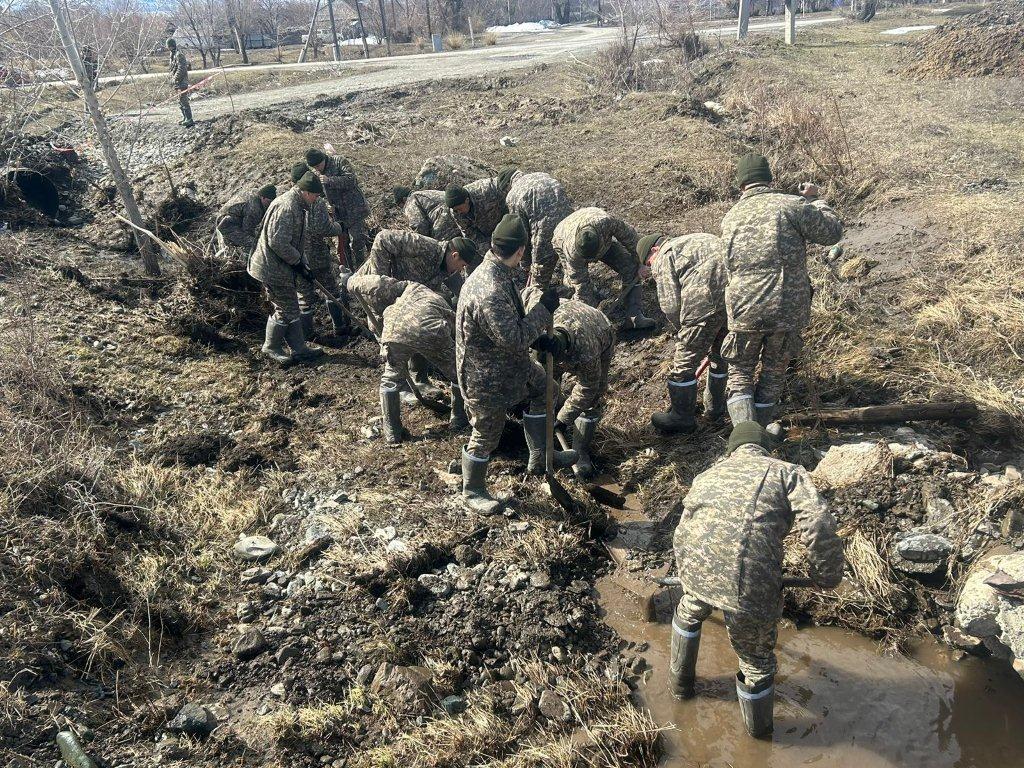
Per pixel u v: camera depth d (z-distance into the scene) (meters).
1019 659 3.65
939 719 3.70
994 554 4.19
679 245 5.16
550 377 4.70
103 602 4.01
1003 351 5.50
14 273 7.93
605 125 13.04
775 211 4.61
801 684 3.91
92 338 6.93
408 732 3.53
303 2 48.81
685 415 5.57
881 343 5.94
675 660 3.73
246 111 15.70
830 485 4.76
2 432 4.99
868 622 4.19
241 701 3.64
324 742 3.46
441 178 10.66
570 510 4.96
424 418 6.19
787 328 4.66
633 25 23.50
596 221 6.25
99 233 10.38
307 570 4.45
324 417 6.27
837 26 27.98
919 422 5.18
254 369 7.02
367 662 3.85
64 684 3.56
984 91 13.73
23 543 4.10
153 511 4.75
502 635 4.07
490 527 4.78
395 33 40.84
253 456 5.55
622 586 4.54
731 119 13.29
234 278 7.96
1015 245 6.61
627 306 7.02
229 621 4.10
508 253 4.37
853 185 8.98
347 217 8.30
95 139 13.65
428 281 6.48
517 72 19.81
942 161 9.41
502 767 3.40
